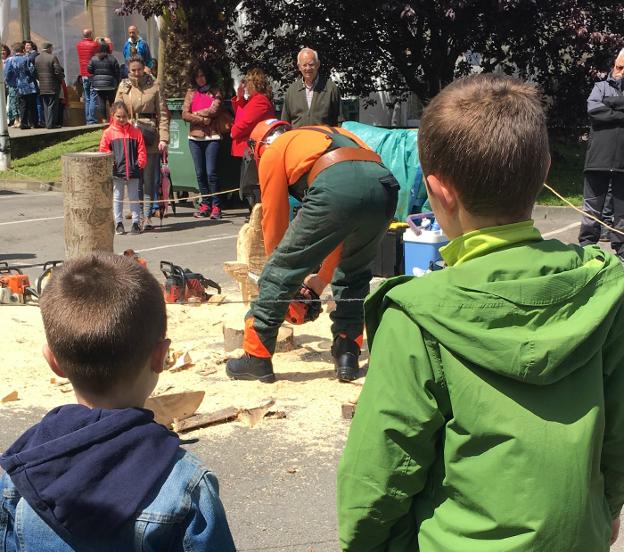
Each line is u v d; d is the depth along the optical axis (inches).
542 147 70.2
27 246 426.3
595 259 73.9
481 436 66.1
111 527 65.2
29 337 257.8
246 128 405.7
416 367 67.7
